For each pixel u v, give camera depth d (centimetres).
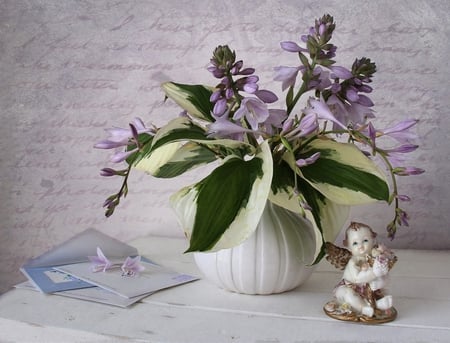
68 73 143
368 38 134
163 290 111
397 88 134
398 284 113
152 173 115
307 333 96
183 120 105
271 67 137
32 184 147
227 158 103
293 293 109
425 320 99
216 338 95
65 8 142
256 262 105
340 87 103
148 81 141
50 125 145
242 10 137
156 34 140
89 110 144
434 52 132
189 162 114
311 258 107
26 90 145
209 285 113
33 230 148
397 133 101
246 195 97
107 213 102
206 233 95
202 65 139
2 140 146
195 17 138
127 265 117
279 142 104
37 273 117
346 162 103
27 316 102
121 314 102
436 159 134
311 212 97
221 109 99
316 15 135
